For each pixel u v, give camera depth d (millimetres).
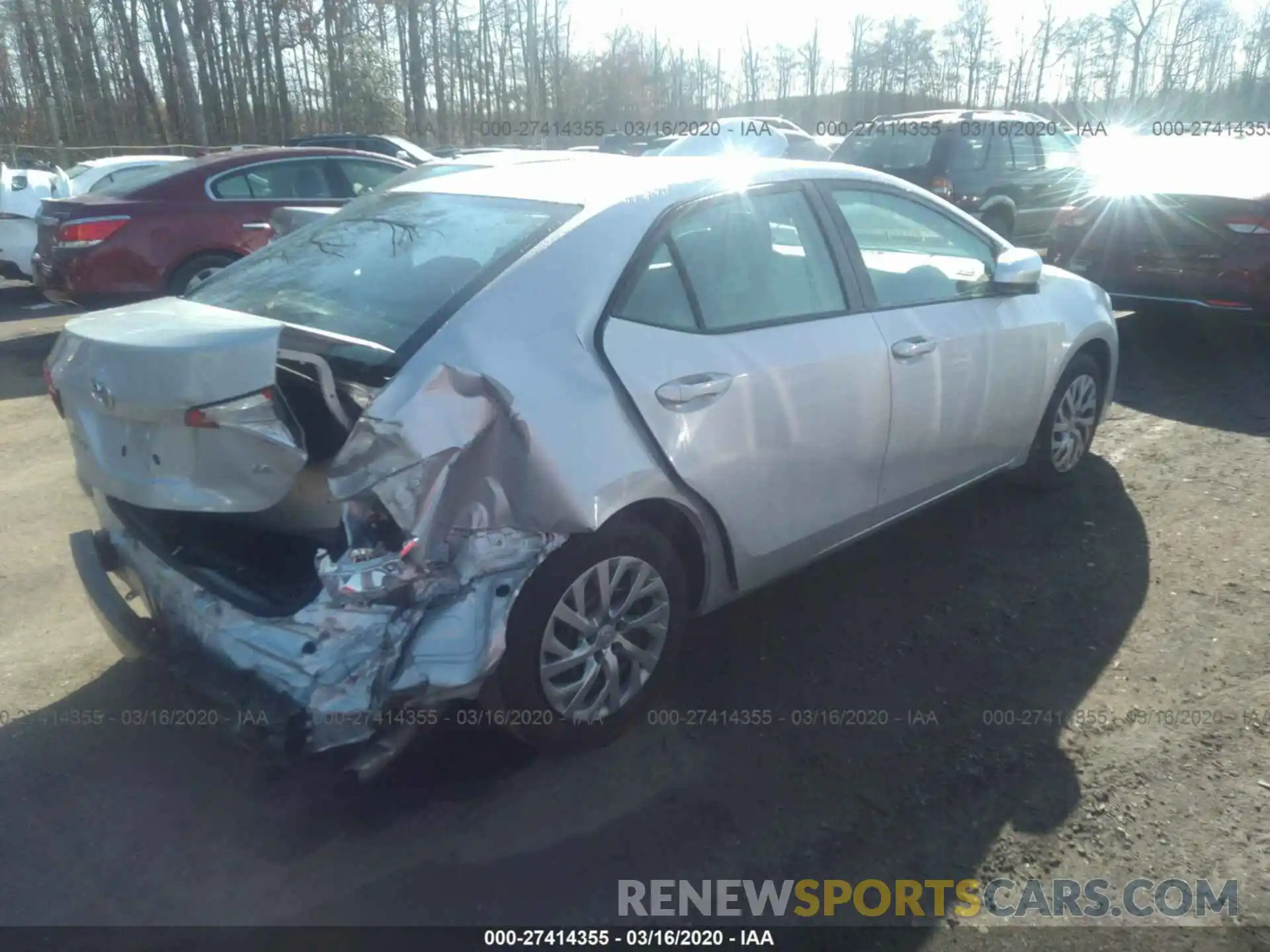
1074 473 5250
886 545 4508
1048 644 3713
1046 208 11445
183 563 2932
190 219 8125
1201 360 7297
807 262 3600
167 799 2975
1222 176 6941
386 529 2605
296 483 2764
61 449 5992
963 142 10734
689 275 3217
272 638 2672
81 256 7844
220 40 28000
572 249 3018
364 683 2604
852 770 3061
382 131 26672
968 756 3111
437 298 2904
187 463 2613
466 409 2629
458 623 2684
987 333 4164
